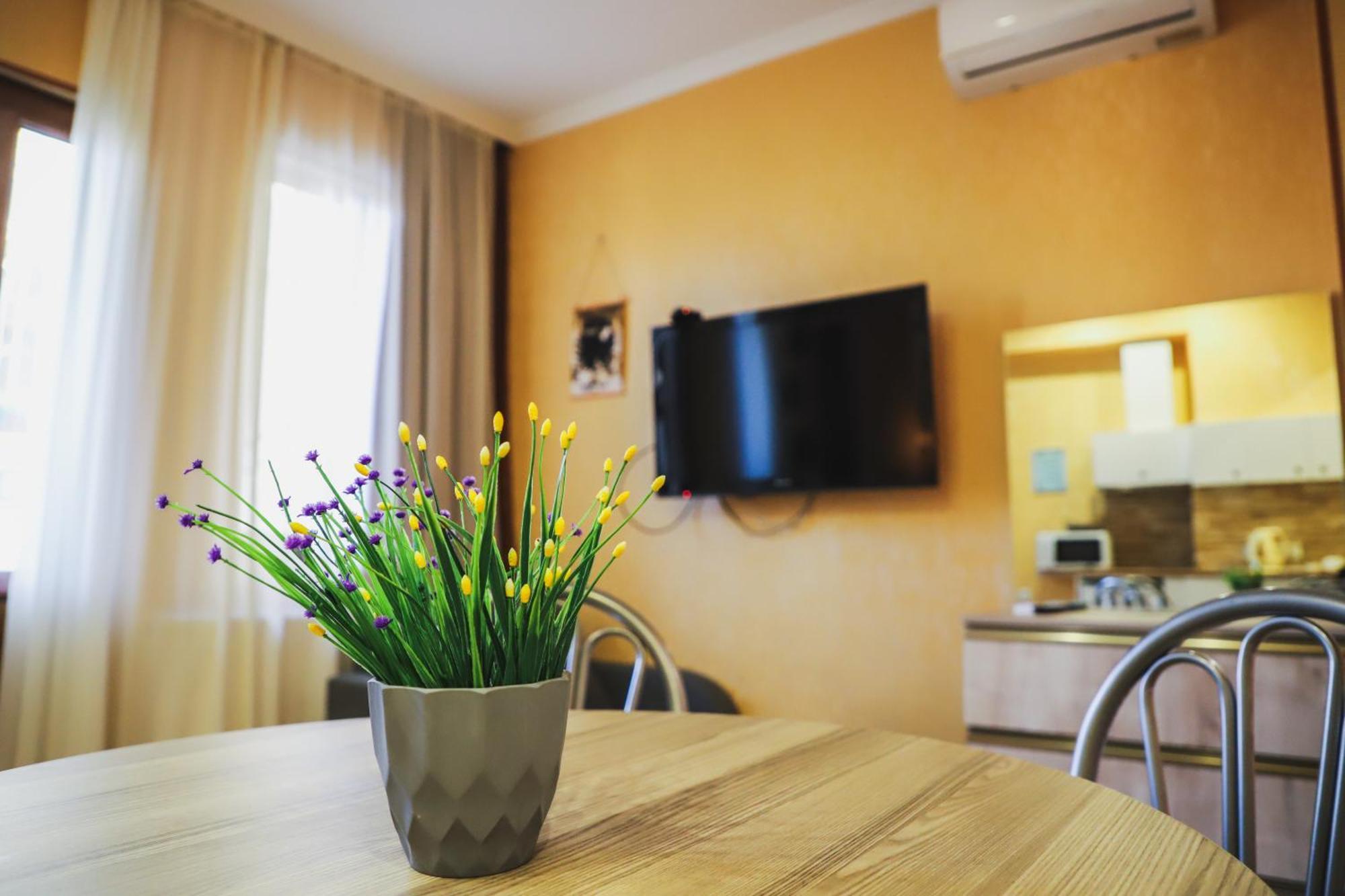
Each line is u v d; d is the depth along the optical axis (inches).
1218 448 96.0
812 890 25.0
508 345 156.5
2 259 101.7
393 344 135.0
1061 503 103.7
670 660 58.5
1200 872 25.8
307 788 36.2
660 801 33.9
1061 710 81.4
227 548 110.9
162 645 104.9
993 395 110.7
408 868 27.3
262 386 118.5
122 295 104.0
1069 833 29.4
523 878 26.5
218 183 115.3
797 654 121.7
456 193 149.6
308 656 120.5
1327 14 96.2
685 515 133.0
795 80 129.3
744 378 124.8
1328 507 90.4
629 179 145.2
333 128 130.2
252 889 25.5
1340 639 68.2
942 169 116.4
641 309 141.5
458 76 139.6
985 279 112.3
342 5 119.6
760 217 130.6
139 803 34.1
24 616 95.9
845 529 119.7
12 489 101.5
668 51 133.3
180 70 112.7
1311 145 95.0
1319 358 92.0
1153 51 103.3
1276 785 70.2
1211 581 95.0
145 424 105.3
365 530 31.4
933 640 112.2
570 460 146.5
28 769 39.3
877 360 114.6
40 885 25.7
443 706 26.2
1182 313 99.2
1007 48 104.0
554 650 30.4
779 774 37.5
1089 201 106.7
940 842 28.8
